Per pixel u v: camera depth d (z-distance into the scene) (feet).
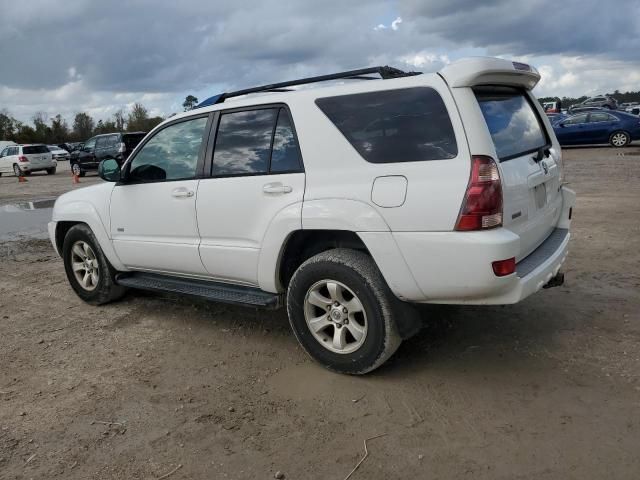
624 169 46.32
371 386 11.73
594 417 10.14
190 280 15.37
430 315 15.11
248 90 13.94
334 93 11.93
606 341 13.15
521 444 9.48
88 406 11.53
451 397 11.12
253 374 12.64
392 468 9.08
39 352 14.44
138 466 9.48
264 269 12.85
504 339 13.60
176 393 11.93
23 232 33.42
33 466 9.59
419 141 10.68
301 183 12.01
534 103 13.96
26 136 268.00
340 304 11.91
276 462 9.41
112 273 17.46
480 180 10.02
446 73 10.61
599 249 21.43
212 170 13.83
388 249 10.85
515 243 10.23
